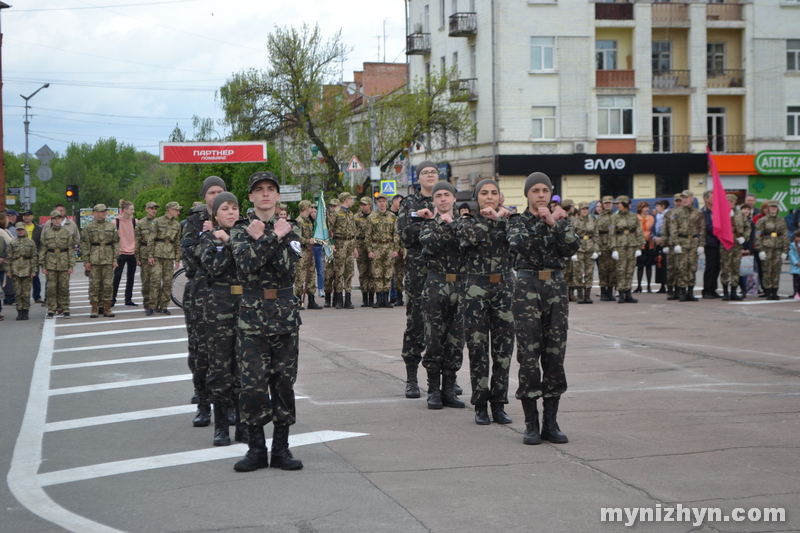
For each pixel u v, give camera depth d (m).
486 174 42.03
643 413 7.55
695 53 42.31
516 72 40.84
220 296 6.77
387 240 17.38
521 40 40.81
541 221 6.56
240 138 42.38
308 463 6.18
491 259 7.29
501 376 7.31
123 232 18.59
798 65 43.50
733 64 43.34
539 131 41.34
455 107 42.94
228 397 6.85
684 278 17.72
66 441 7.07
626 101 41.97
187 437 7.15
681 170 42.12
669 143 42.81
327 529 4.78
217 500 5.38
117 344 12.80
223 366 6.79
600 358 10.55
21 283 16.59
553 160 41.12
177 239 16.86
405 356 8.60
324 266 17.62
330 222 17.44
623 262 17.64
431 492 5.43
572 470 5.87
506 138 40.84
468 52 43.69
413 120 40.50
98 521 5.05
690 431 6.87
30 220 20.98
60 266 16.69
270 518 4.99
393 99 41.31
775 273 17.72
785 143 43.38
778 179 43.38
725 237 17.44
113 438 7.14
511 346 7.32
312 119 41.88
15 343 13.19
